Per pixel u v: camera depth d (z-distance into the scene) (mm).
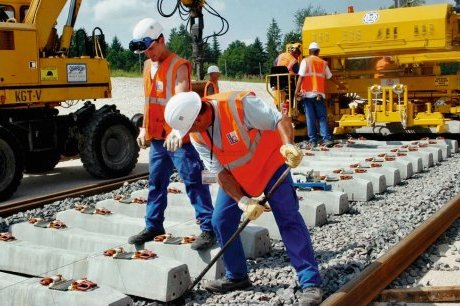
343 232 6273
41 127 9750
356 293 4332
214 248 5152
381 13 12992
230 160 4125
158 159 5414
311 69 12148
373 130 13023
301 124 13750
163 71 5277
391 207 7336
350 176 8008
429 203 7387
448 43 12750
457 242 6094
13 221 7332
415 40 12703
